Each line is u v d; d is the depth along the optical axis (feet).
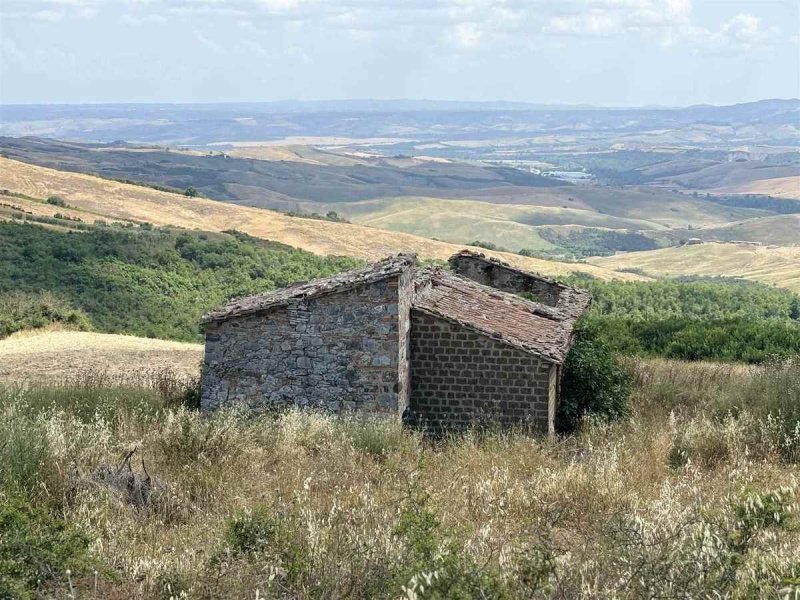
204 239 289.94
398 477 41.01
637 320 146.92
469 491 38.93
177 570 27.40
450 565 23.43
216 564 26.71
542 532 30.68
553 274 428.97
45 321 153.58
